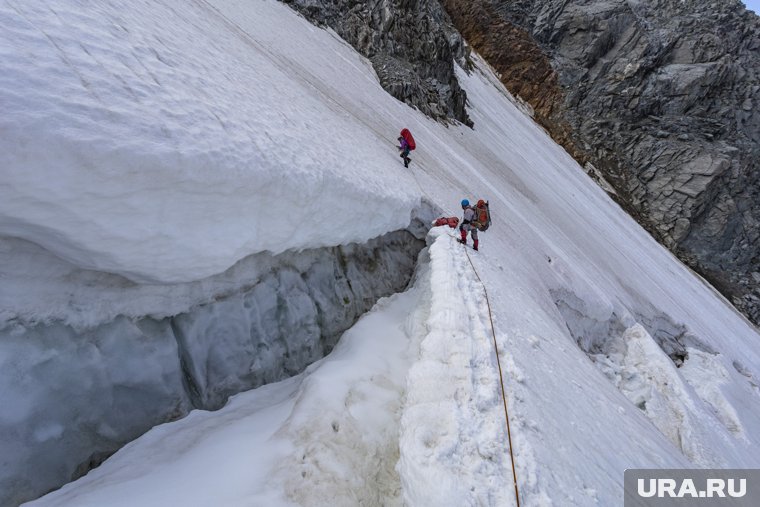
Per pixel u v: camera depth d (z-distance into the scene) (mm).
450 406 3703
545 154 45094
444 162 17188
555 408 4602
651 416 12055
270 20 16656
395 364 5277
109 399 3393
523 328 6680
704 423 12250
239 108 4887
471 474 3055
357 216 6609
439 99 27094
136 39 4277
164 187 3051
